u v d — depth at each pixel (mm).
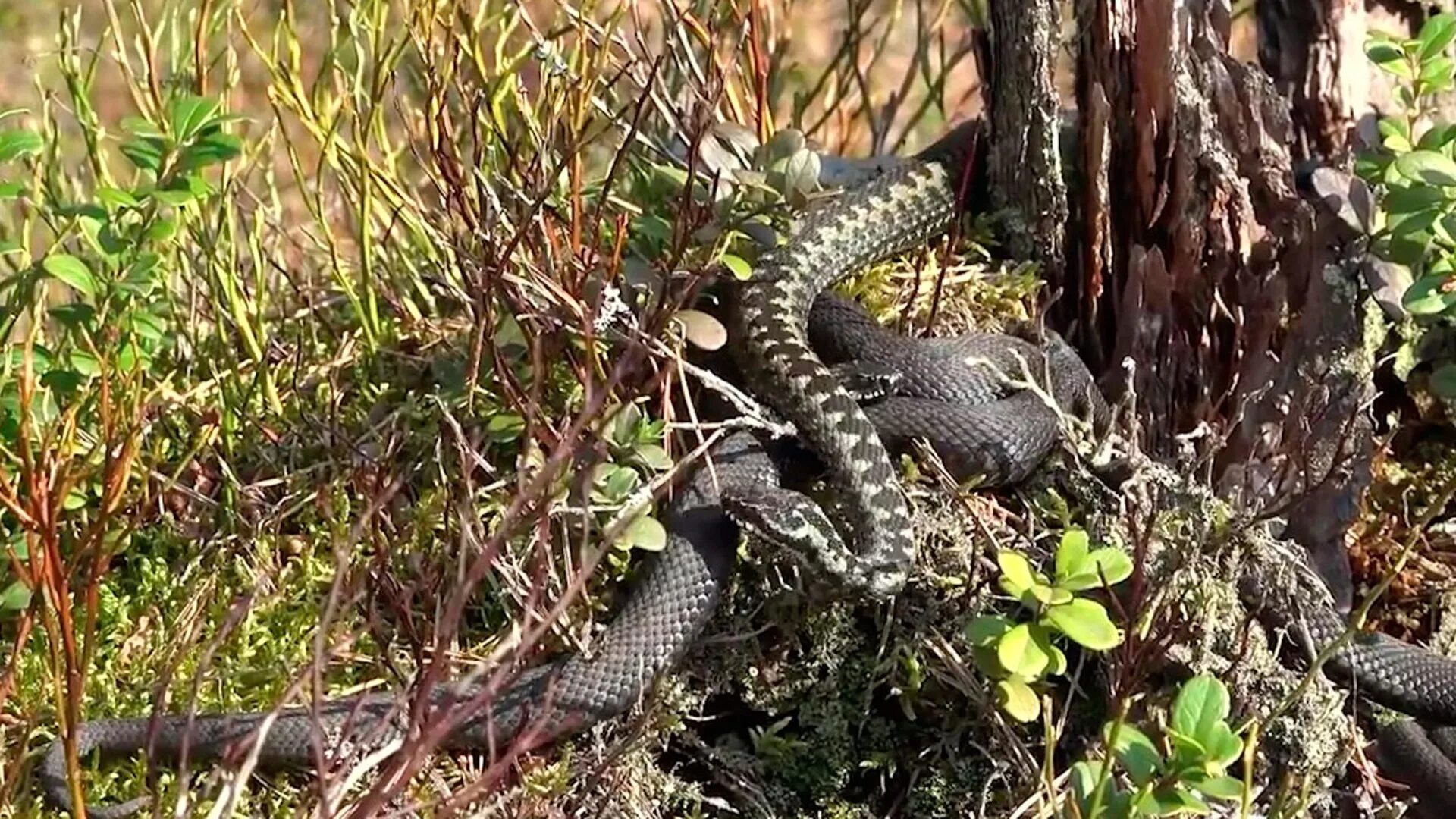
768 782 6742
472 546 6078
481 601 6816
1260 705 6551
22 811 6148
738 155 7410
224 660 6727
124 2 13227
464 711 5371
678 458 7047
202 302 8602
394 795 5340
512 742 5992
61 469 6152
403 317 8219
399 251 8414
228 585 7055
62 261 6672
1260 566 6680
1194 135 7273
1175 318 7531
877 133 9797
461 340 8023
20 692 6609
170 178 6770
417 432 7492
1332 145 8070
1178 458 7180
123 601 7035
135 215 7750
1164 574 6332
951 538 6898
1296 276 7289
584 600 6566
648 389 6469
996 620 6000
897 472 7098
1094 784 5613
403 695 5746
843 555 6449
